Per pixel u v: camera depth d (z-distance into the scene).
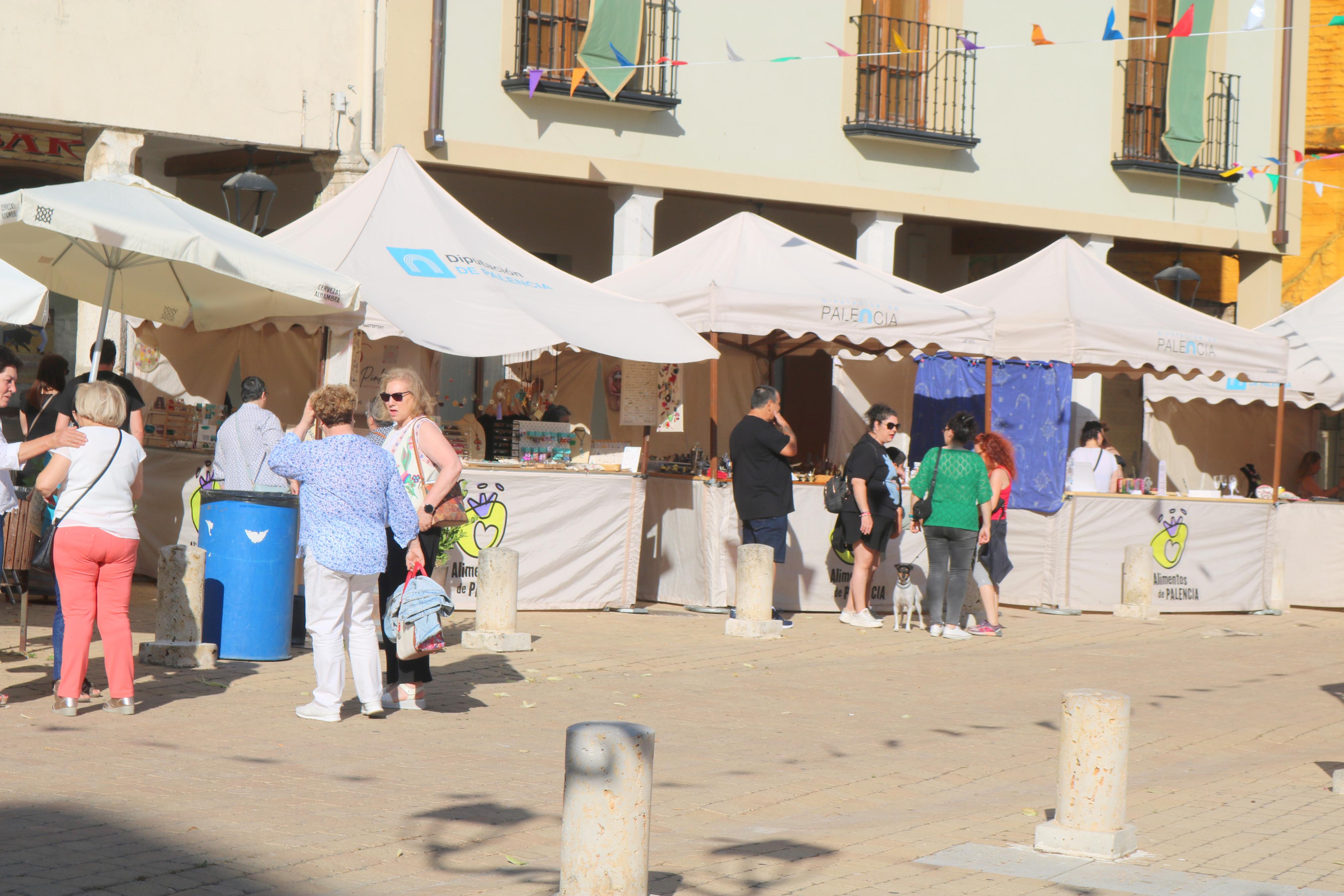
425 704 8.59
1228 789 7.47
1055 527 14.97
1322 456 21.38
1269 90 23.08
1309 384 17.48
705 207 20.58
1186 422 18.30
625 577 13.12
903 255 22.59
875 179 19.45
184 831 5.73
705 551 13.34
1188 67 21.70
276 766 6.93
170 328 13.30
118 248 9.33
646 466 13.59
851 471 12.91
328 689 8.02
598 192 19.84
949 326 13.73
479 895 5.18
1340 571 17.11
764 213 21.03
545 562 12.72
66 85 14.33
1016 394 15.19
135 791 6.29
